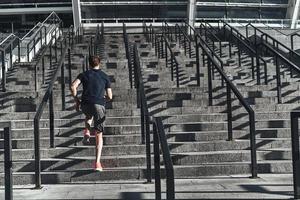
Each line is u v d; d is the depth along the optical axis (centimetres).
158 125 661
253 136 856
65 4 3531
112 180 864
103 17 3384
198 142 981
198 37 1750
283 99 1259
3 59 1398
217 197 711
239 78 1580
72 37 2384
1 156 948
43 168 902
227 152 938
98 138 866
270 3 3469
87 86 877
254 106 1177
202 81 1505
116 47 2236
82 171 866
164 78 1558
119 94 1241
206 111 1161
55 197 743
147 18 3400
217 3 3394
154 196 732
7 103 1204
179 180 850
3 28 3622
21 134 1032
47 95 930
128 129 1049
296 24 3459
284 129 1045
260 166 895
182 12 3416
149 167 844
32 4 3550
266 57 1917
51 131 974
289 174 883
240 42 1852
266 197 704
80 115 1127
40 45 2345
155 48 2094
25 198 740
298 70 1091
